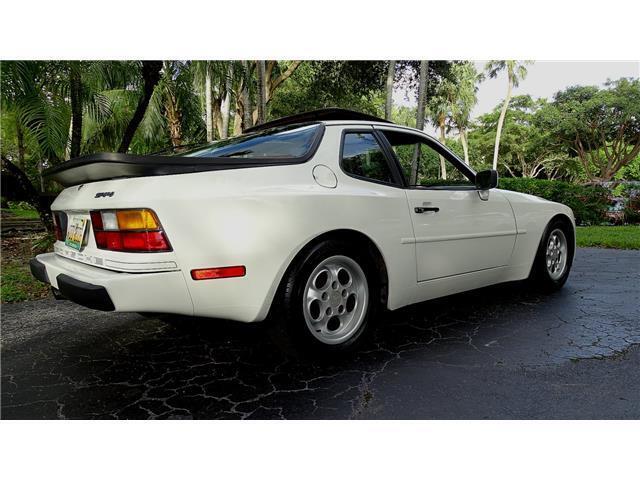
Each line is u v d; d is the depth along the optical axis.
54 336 3.10
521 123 35.53
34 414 1.99
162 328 3.22
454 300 3.87
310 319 2.38
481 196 3.34
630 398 2.05
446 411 1.96
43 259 2.72
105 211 2.13
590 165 33.72
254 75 15.56
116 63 7.34
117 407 2.04
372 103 22.16
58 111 7.00
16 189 7.63
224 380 2.30
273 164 2.35
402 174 2.91
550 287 4.08
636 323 3.20
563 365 2.43
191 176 2.10
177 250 2.01
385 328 3.11
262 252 2.15
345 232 2.51
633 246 8.16
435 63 14.84
